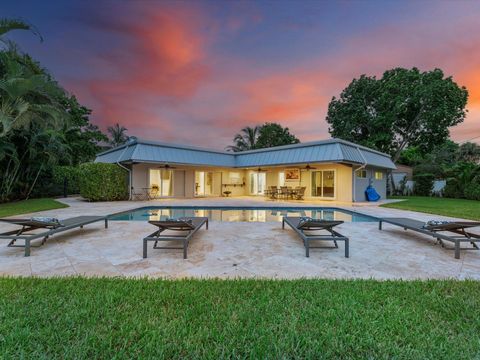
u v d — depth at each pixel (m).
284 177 18.53
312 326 2.09
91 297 2.56
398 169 25.47
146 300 2.51
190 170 18.64
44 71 13.67
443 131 22.28
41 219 4.96
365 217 9.44
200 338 1.91
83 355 1.71
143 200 15.79
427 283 3.00
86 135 22.91
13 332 1.96
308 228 4.97
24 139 14.04
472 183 17.97
